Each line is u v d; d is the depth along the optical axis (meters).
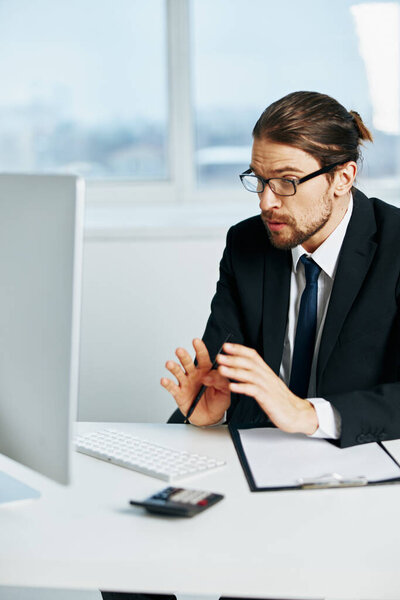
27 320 1.08
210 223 3.02
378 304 1.61
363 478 1.21
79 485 1.23
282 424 1.34
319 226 1.58
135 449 1.36
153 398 3.13
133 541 1.03
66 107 3.22
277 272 1.74
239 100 3.26
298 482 1.20
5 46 3.16
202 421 1.50
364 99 3.21
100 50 3.19
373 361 1.61
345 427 1.36
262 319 1.74
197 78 3.24
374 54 3.17
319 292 1.70
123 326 3.09
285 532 1.05
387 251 1.64
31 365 1.08
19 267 1.08
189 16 3.18
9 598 2.02
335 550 1.00
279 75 3.22
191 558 0.98
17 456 1.13
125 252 3.03
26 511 1.13
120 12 3.16
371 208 1.72
